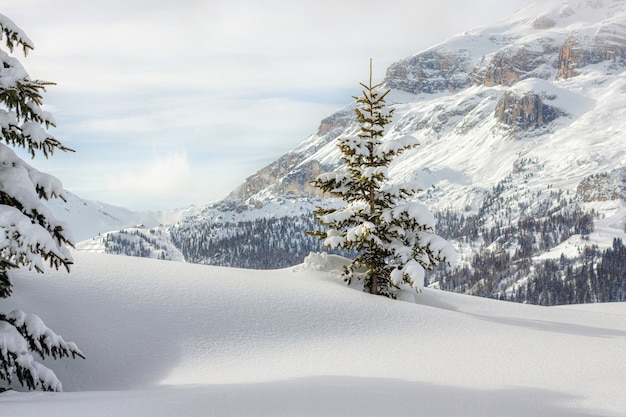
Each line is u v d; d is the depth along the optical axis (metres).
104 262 25.30
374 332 20.12
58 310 19.09
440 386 11.62
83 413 8.42
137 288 22.22
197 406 9.16
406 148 26.50
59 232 11.98
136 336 18.39
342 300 23.94
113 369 16.47
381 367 14.80
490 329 20.98
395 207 26.64
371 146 26.98
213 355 17.44
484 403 9.95
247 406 9.29
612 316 27.81
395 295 28.41
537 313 27.75
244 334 19.33
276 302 22.73
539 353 16.12
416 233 26.98
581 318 26.72
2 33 12.35
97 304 20.11
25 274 21.11
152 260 27.58
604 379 12.41
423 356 16.12
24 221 11.09
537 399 10.39
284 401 9.75
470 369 13.95
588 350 16.58
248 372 15.27
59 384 12.39
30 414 8.30
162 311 20.45
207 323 19.91
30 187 11.89
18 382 14.18
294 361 16.44
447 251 26.11
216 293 22.98
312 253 31.33
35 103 12.55
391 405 9.62
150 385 14.71
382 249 26.89
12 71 11.87
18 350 11.76
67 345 13.06
